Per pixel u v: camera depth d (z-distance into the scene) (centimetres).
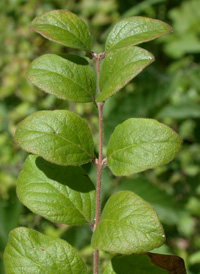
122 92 62
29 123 22
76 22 24
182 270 23
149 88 59
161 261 23
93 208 24
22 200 24
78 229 48
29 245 23
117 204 21
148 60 22
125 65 22
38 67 24
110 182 51
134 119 23
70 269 23
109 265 24
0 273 43
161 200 52
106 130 57
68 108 62
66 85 23
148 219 20
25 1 83
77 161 23
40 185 24
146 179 52
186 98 66
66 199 24
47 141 22
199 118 65
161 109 60
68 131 23
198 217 59
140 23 24
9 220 47
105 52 24
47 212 23
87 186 24
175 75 62
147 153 22
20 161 63
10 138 64
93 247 21
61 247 24
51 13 24
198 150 65
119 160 22
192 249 55
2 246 45
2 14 84
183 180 62
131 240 20
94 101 24
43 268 23
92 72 24
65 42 23
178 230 55
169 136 22
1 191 57
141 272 23
